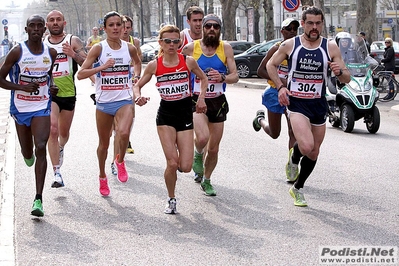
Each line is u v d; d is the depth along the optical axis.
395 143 17.66
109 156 16.00
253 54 44.69
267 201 11.46
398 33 92.25
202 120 11.33
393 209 10.84
